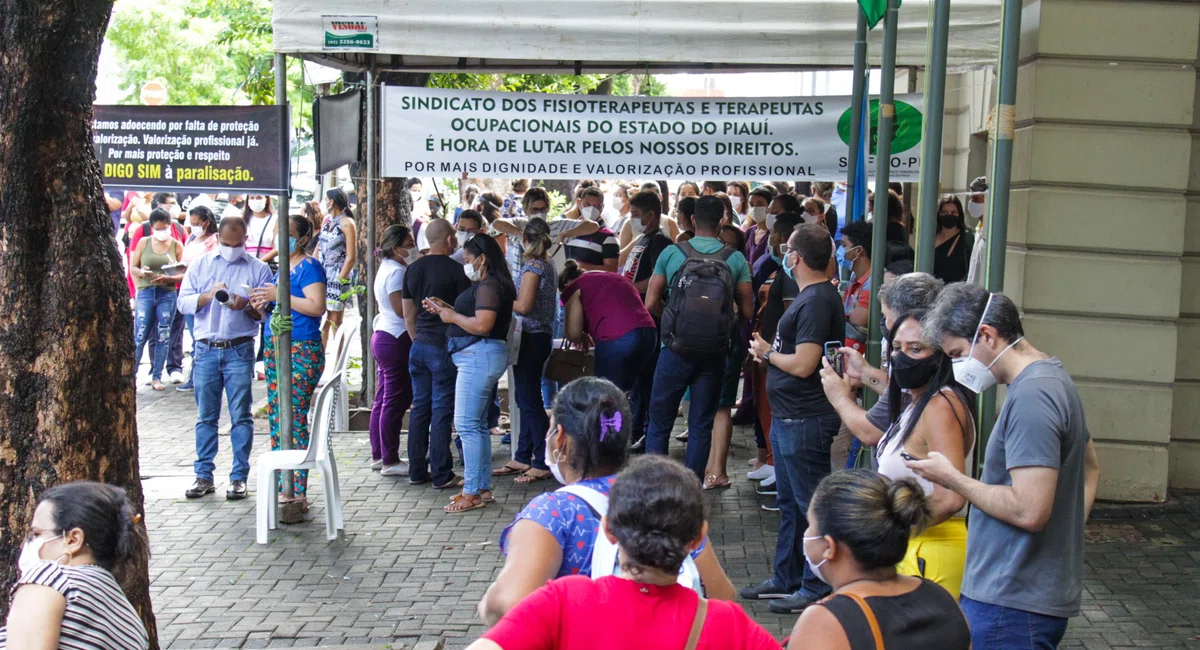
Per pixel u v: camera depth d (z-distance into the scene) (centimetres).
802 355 552
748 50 772
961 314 349
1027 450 331
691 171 837
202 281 798
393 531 726
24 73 406
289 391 740
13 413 412
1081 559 346
